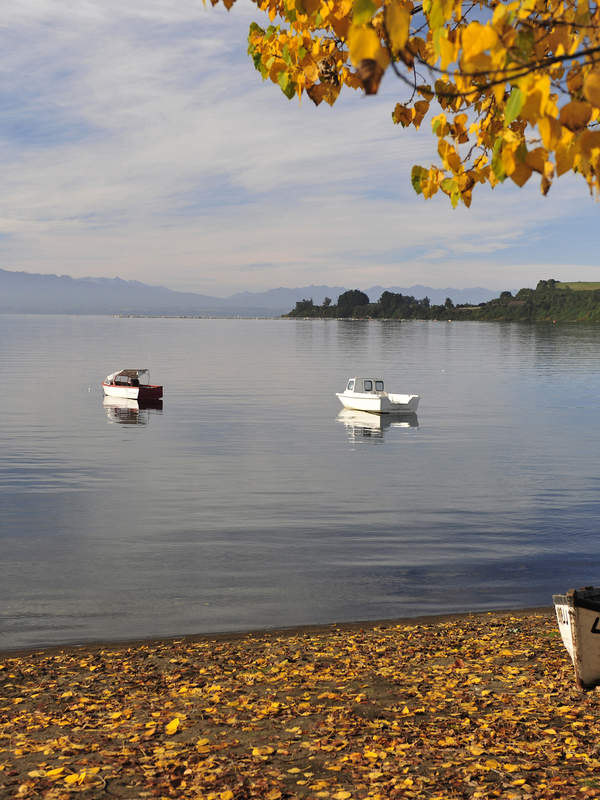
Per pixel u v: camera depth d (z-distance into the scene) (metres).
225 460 45.19
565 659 12.01
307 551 24.59
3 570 22.25
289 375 114.69
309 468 42.53
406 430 59.22
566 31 3.19
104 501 33.34
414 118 4.96
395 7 2.74
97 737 9.07
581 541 25.81
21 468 41.94
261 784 7.27
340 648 14.05
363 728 8.99
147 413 69.75
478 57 2.94
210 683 11.74
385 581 20.98
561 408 73.44
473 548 24.89
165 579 21.25
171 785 7.39
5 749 8.73
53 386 92.50
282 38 5.21
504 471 41.25
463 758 7.80
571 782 7.02
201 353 171.75
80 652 14.81
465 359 149.62
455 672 11.66
